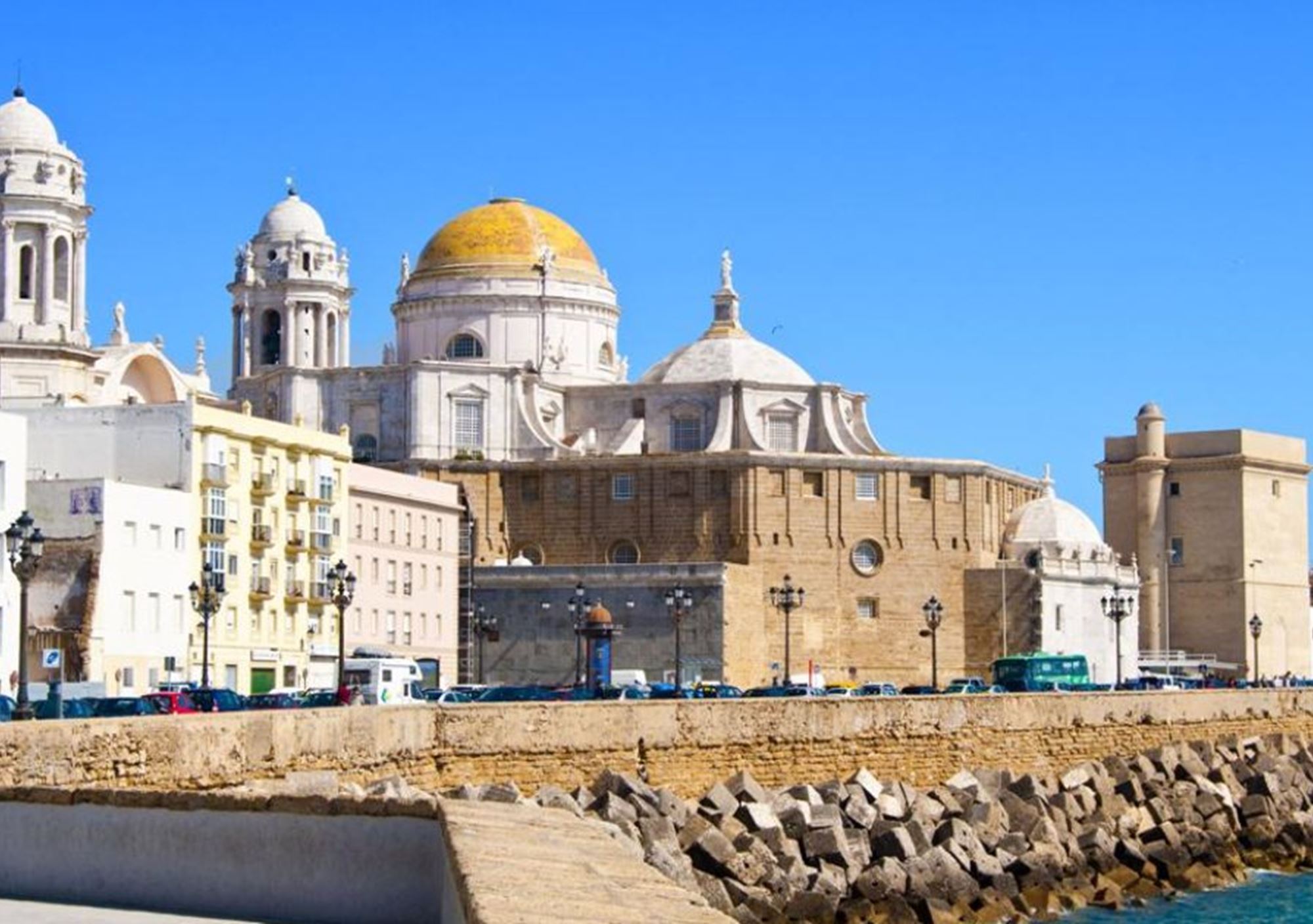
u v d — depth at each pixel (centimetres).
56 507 12225
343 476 15350
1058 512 19712
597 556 18550
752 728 9019
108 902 3431
